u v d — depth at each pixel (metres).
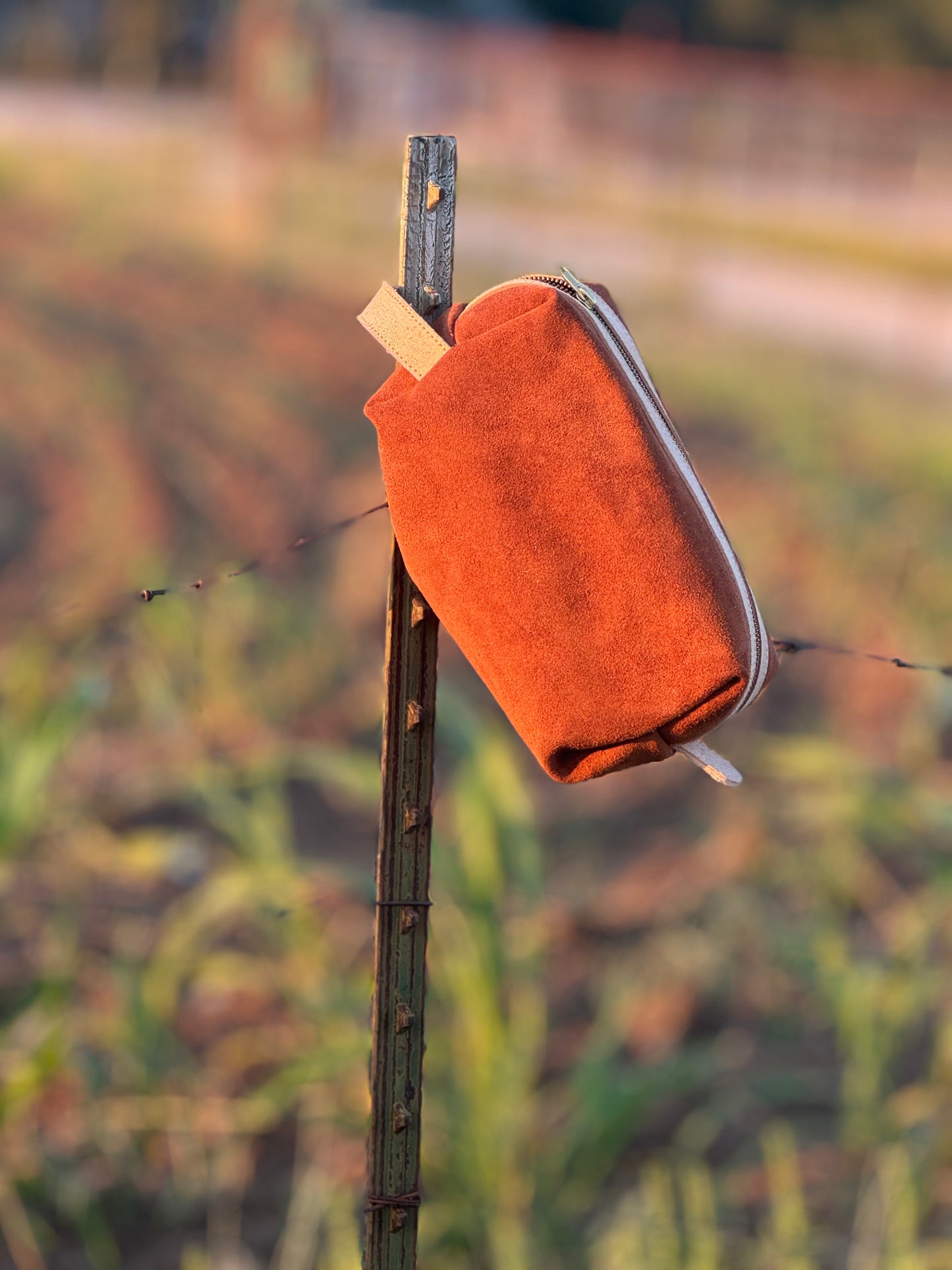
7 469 7.84
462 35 19.69
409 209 1.23
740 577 1.19
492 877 2.82
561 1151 2.88
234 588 5.84
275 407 9.00
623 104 19.98
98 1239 2.83
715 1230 2.78
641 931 3.87
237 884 3.21
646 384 1.21
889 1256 2.65
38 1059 2.67
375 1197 1.37
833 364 11.09
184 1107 3.02
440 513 1.19
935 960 3.56
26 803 3.26
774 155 19.30
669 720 1.17
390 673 1.28
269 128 17.16
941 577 5.98
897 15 36.53
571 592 1.16
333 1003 3.11
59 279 13.55
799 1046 3.46
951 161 18.14
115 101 31.88
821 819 3.97
